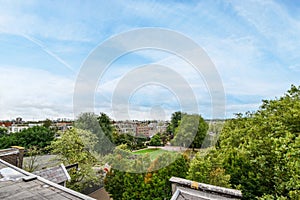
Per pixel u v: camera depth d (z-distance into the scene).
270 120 8.08
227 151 8.69
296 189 4.85
